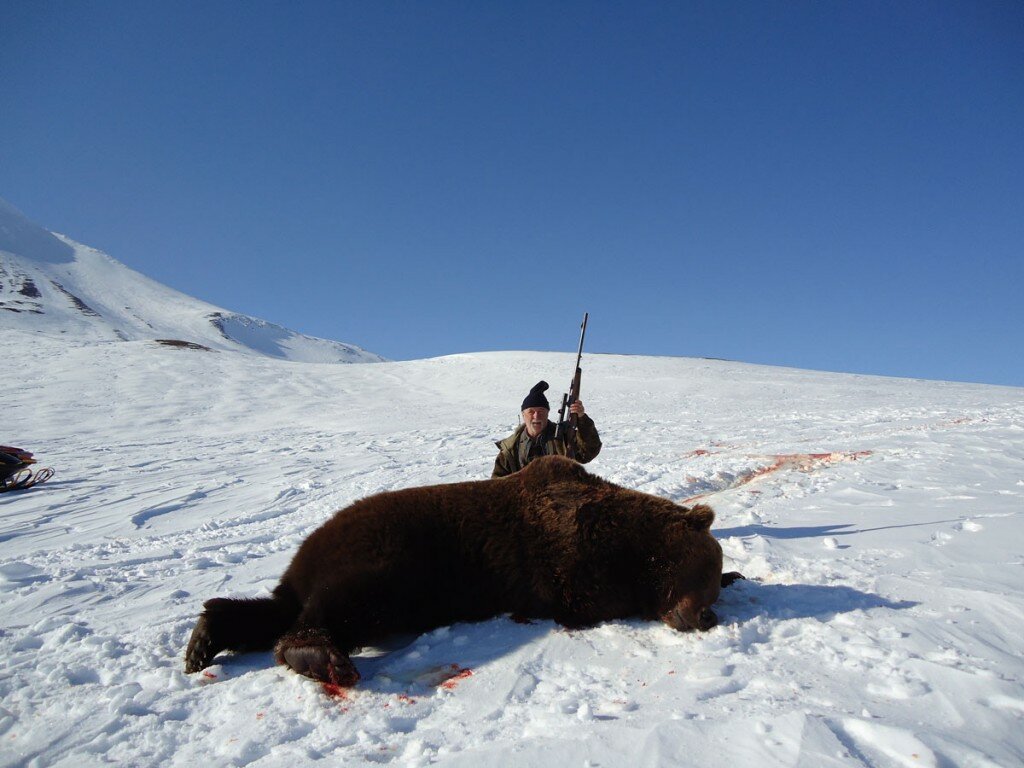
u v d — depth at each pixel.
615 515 4.18
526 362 49.97
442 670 3.60
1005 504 6.39
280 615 4.04
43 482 13.77
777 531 6.16
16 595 5.81
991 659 3.04
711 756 2.39
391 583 3.88
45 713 3.39
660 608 3.98
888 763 2.26
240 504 11.10
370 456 16.62
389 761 2.70
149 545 8.18
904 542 5.23
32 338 52.84
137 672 3.84
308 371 46.84
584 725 2.76
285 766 2.72
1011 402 24.34
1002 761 2.21
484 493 4.36
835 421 19.70
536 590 4.14
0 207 183.38
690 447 14.84
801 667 3.18
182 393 34.88
